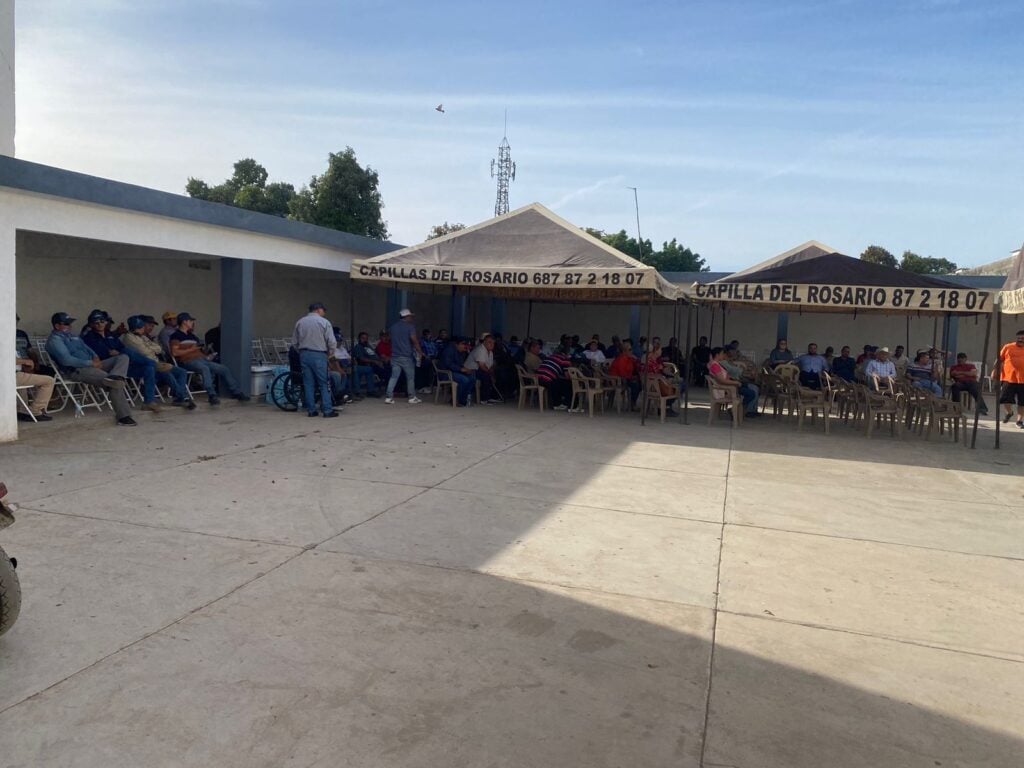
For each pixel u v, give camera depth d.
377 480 7.58
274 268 16.50
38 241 11.95
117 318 14.47
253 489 7.05
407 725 3.21
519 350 15.76
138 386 11.56
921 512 7.11
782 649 4.08
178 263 15.70
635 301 19.62
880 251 48.03
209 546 5.40
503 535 5.91
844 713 3.44
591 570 5.20
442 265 12.39
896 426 13.26
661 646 4.06
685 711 3.41
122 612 4.23
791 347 23.09
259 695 3.40
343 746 3.04
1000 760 3.10
